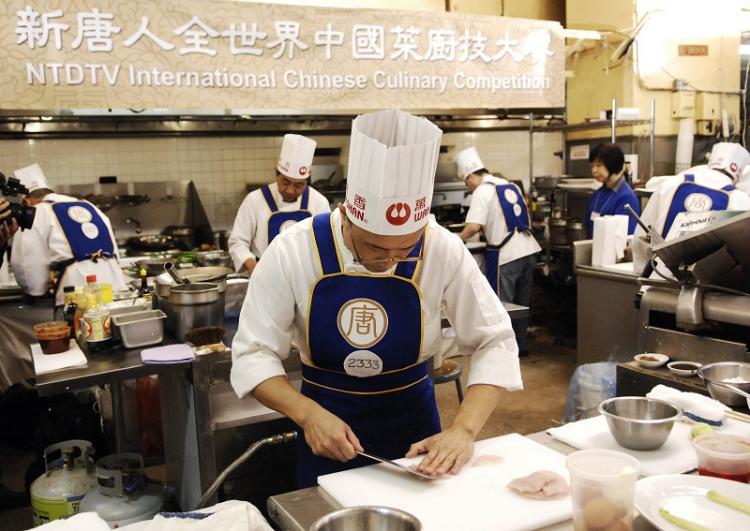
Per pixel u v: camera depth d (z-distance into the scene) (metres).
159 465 3.39
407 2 6.31
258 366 1.53
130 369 2.25
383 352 1.57
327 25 3.47
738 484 1.11
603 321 3.88
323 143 6.32
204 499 1.57
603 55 6.48
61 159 5.57
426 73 3.75
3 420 3.74
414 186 1.35
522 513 1.14
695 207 3.84
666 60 6.29
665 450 1.35
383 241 1.39
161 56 3.16
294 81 3.44
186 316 2.55
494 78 3.94
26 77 2.95
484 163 7.02
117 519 2.21
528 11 6.79
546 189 6.50
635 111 5.83
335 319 1.55
